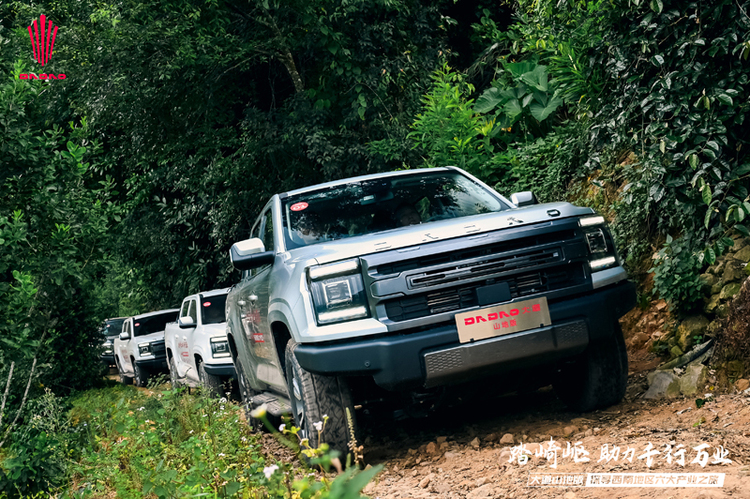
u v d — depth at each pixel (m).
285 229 5.56
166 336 14.18
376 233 4.97
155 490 3.77
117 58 13.64
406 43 14.95
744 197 5.95
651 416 4.64
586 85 8.88
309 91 14.43
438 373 4.27
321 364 4.31
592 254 4.80
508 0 15.70
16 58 7.30
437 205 5.64
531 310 4.47
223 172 14.69
